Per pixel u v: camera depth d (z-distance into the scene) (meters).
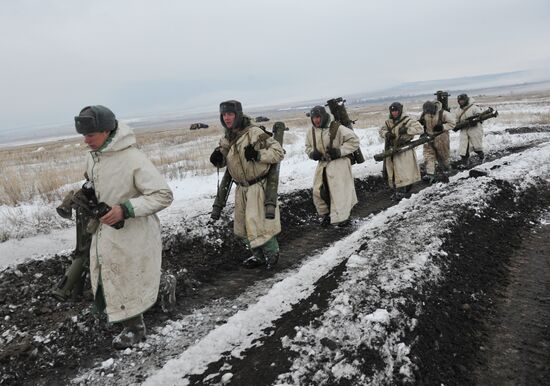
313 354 2.98
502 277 4.66
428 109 9.36
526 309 4.00
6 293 4.54
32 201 8.91
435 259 4.36
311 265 4.99
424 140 8.57
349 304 3.50
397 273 3.97
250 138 4.80
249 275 5.22
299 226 7.15
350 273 4.08
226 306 4.43
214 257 5.78
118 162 3.28
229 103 4.77
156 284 3.53
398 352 3.03
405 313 3.40
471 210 5.92
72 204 3.46
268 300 4.16
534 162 9.48
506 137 15.89
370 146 16.20
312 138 6.82
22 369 3.42
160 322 4.09
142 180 3.27
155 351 3.62
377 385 2.76
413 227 5.21
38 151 30.19
